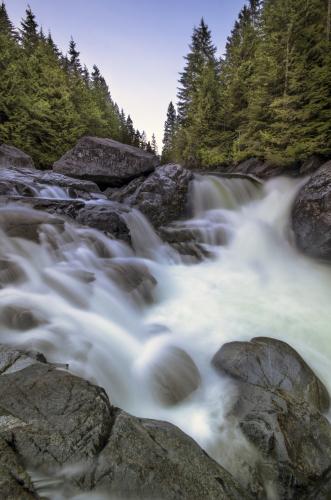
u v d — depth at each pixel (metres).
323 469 3.09
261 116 17.09
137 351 4.60
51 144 26.69
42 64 29.61
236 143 19.89
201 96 25.92
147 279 7.02
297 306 7.46
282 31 15.21
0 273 5.39
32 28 41.88
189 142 26.55
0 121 23.23
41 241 7.02
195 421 3.54
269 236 12.12
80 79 40.47
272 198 14.08
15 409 2.43
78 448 2.22
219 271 9.60
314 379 4.29
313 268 10.46
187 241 11.45
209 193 14.57
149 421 2.84
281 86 15.45
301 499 2.89
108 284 6.20
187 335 5.62
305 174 13.83
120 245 8.92
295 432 3.24
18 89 23.92
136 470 2.21
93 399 2.62
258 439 3.11
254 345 4.46
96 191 14.57
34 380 2.77
